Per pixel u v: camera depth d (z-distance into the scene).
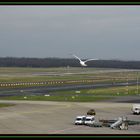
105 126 149.12
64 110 194.12
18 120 158.62
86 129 139.88
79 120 151.12
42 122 154.38
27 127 141.12
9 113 180.00
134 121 157.00
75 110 194.75
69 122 156.25
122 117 163.38
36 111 188.62
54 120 160.62
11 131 131.75
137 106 186.50
